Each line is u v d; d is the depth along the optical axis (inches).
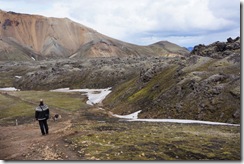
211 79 2511.1
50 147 1107.3
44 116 1434.5
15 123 2367.1
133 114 2760.8
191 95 2487.7
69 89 6683.1
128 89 3654.0
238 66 2652.6
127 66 7017.7
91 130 1557.6
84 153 996.6
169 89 2792.8
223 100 2225.6
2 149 1149.7
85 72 7313.0
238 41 3395.7
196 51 3818.9
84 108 3410.4
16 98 4507.9
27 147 1145.4
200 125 1895.9
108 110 3260.3
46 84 7268.7
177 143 1196.5
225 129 1690.5
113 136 1327.5
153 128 1696.6
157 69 3599.9
